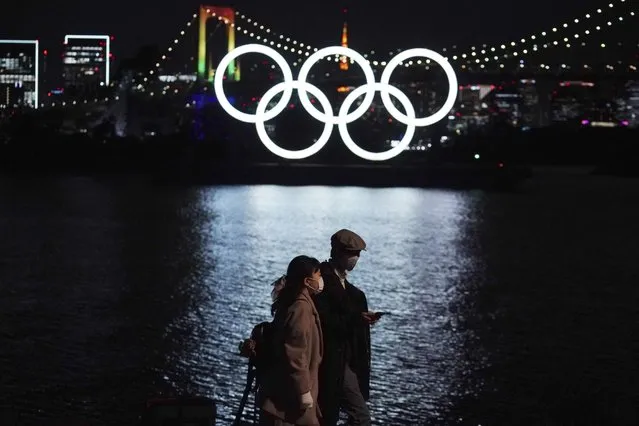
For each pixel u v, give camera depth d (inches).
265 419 286.4
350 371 307.0
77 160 5221.5
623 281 1582.2
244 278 1566.2
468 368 877.2
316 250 2034.9
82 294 1358.3
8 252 1907.0
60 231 2347.4
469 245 2138.3
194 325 1099.9
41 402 725.9
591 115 6515.8
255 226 2514.8
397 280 1551.4
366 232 2389.3
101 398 749.3
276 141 4643.2
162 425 329.1
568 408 657.0
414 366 884.0
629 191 4079.7
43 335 1021.2
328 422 299.1
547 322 1149.7
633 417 619.5
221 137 4724.4
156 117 5969.5
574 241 2257.6
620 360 914.7
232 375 840.9
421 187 4229.8
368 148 4648.1
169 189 3855.8
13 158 5206.7
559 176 5167.3
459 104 6993.1
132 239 2182.6
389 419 719.7
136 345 967.6
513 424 693.3
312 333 287.6
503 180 4131.4
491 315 1196.5
